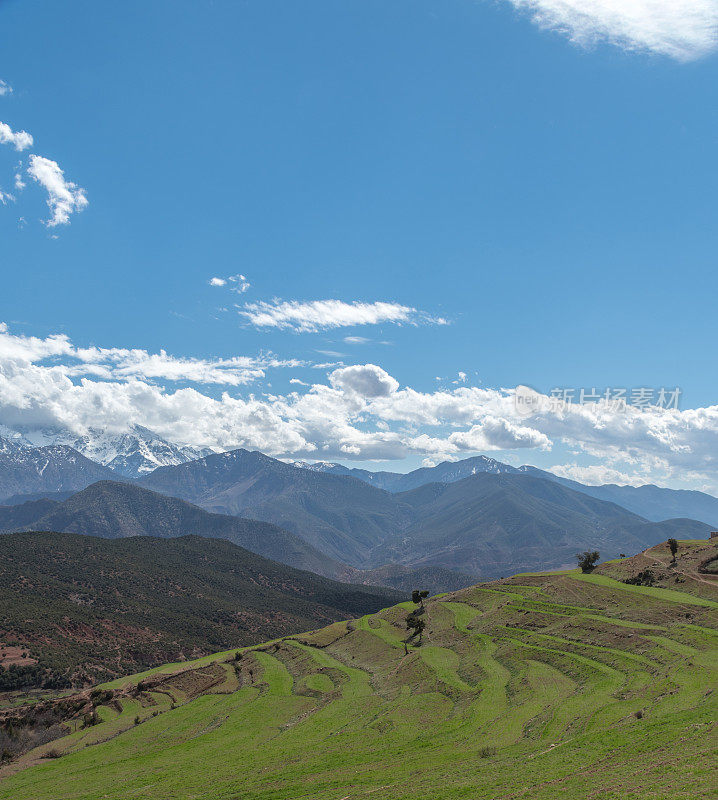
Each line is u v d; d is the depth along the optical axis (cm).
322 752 6938
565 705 6806
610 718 5941
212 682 14000
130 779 7450
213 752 8225
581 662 8725
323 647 15400
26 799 7375
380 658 12781
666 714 5550
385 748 6594
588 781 4131
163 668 17250
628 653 8688
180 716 11281
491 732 6431
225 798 5672
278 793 5497
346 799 4931
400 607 17488
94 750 9919
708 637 8575
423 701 8550
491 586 16325
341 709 9362
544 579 15400
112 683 15975
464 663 10288
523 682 8306
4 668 17775
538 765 4856
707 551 13188
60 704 14762
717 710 5319
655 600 10981
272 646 16400
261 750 7719
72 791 7394
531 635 10806
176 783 6725
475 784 4666
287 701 10900
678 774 3888
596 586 12762
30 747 11756
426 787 4859
